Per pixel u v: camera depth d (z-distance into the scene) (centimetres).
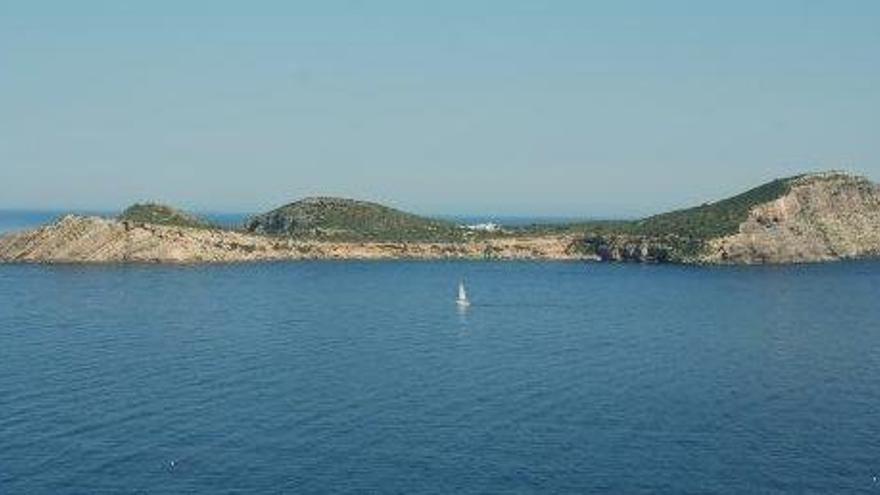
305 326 17200
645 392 11544
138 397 10956
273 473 8388
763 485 8225
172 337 15550
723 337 16288
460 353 14312
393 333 16475
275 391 11388
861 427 10000
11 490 7919
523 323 18050
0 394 11012
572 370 12912
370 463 8669
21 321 17288
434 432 9650
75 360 13238
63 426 9694
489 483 8200
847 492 8069
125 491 7931
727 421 10200
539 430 9769
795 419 10306
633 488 8131
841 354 14550
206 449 9019
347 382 11956
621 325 17812
